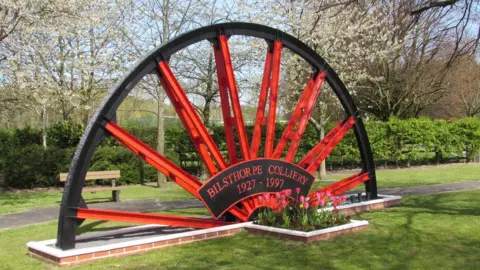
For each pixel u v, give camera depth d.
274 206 8.20
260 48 17.20
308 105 9.09
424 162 24.20
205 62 17.84
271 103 8.43
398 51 18.61
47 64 16.59
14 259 6.38
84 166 6.41
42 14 14.48
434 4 10.31
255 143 8.23
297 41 8.73
